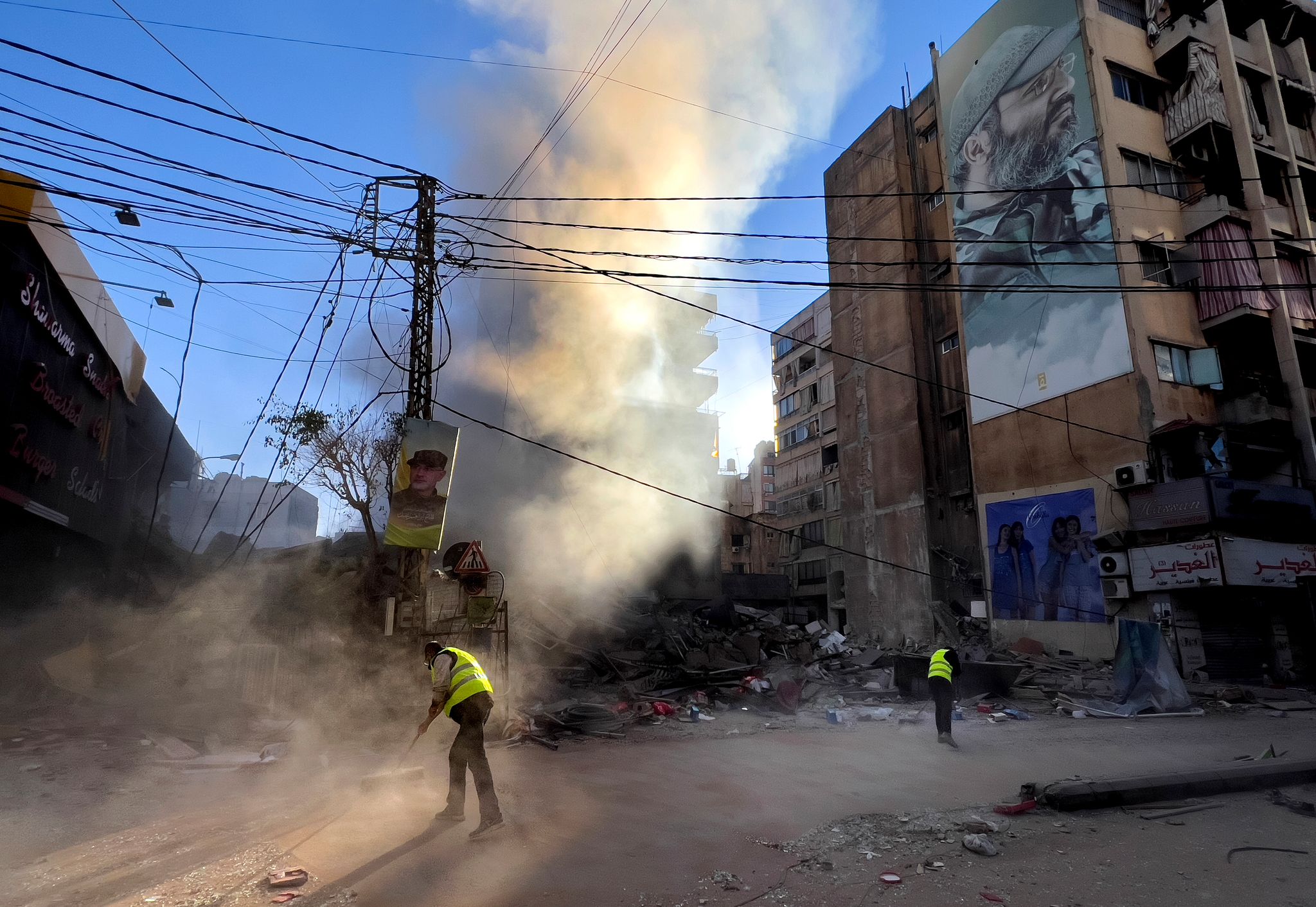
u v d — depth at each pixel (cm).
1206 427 1939
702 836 546
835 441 4047
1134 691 1436
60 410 1488
